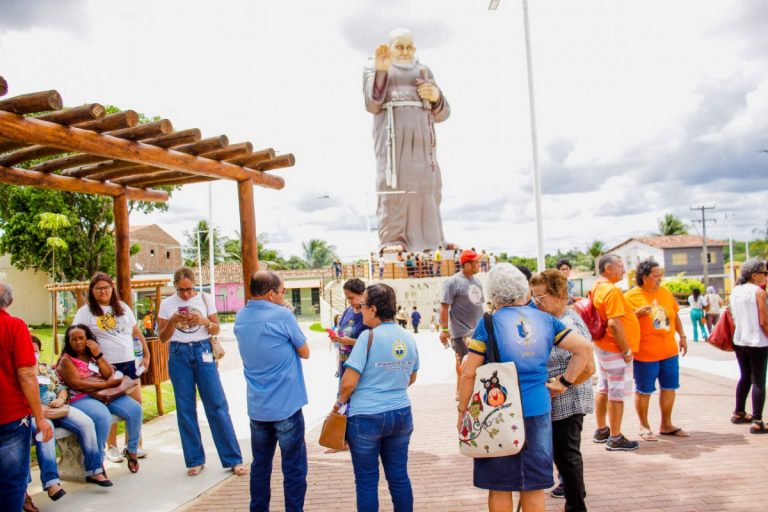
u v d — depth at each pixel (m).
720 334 7.02
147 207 32.19
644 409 6.40
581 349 3.86
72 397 5.87
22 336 4.32
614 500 4.86
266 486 4.71
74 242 32.34
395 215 31.56
